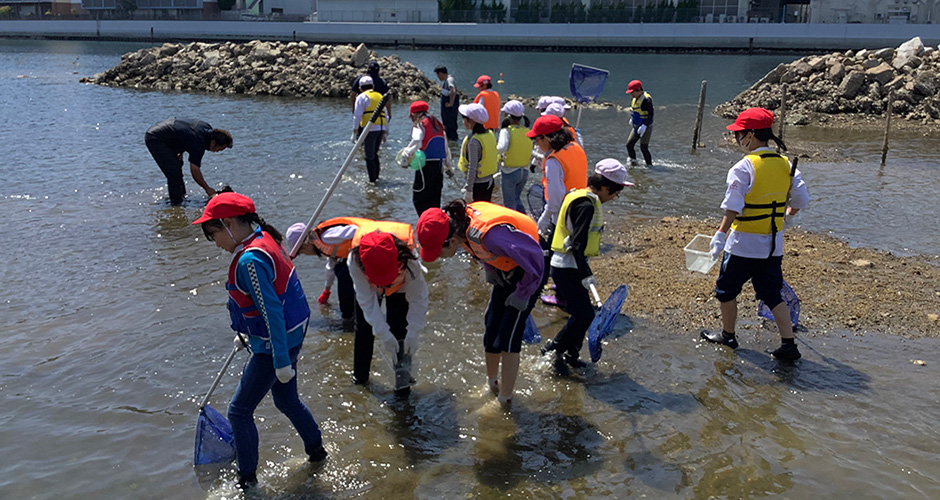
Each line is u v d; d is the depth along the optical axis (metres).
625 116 20.11
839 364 5.52
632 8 56.59
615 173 5.14
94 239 8.31
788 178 5.43
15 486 4.05
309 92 23.39
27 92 23.47
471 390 5.18
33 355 5.55
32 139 14.54
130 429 4.62
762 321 6.34
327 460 4.34
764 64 41.00
